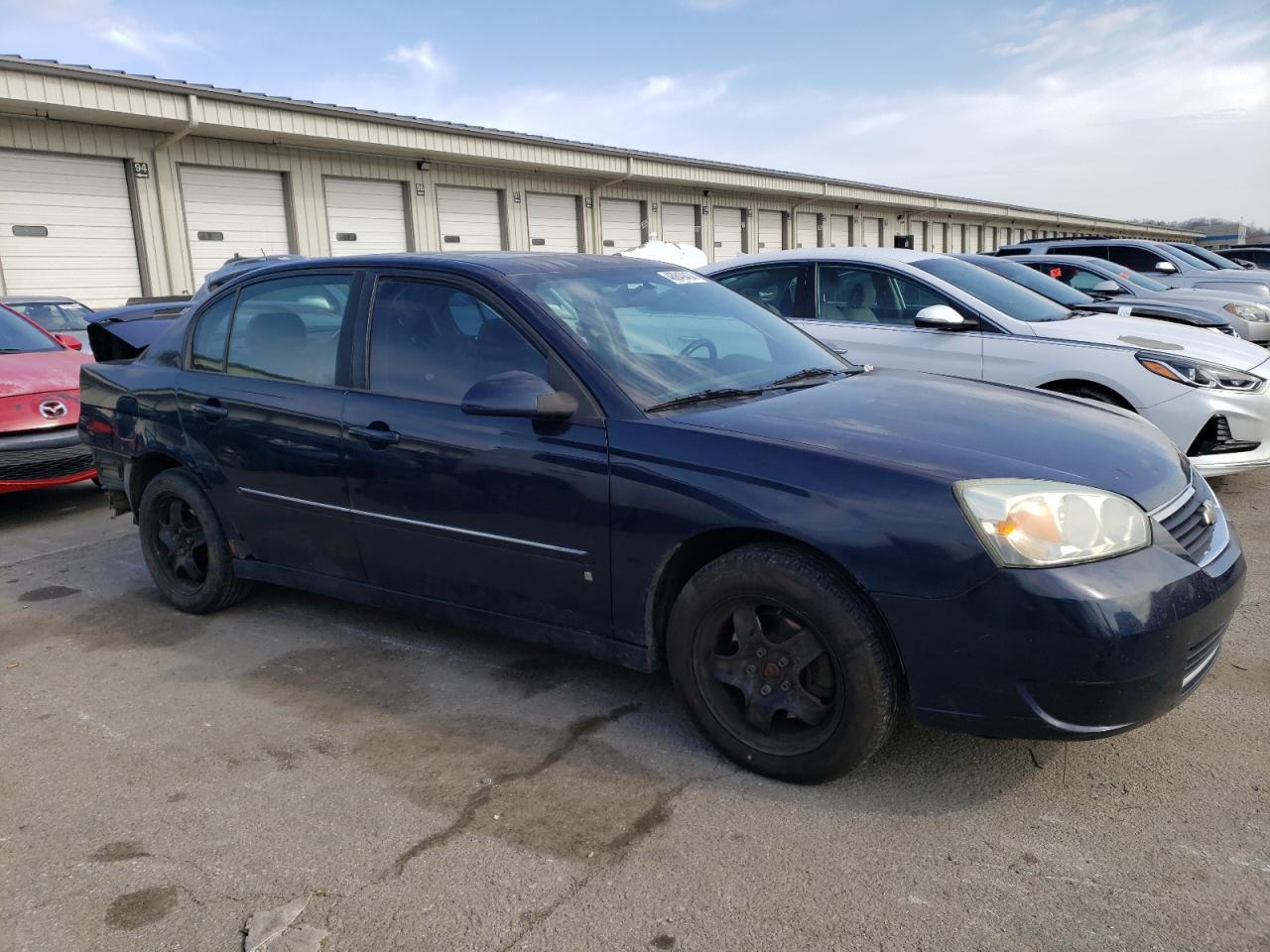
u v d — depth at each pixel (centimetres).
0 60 1330
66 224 1541
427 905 231
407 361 353
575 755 302
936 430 289
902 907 226
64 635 425
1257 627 392
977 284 637
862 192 3431
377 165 1964
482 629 344
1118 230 5859
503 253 382
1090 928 217
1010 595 240
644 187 2592
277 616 439
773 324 407
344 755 307
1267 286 1327
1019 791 274
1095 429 305
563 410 301
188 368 428
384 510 352
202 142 1691
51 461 630
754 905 228
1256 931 214
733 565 278
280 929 223
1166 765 286
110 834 265
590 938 219
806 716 275
